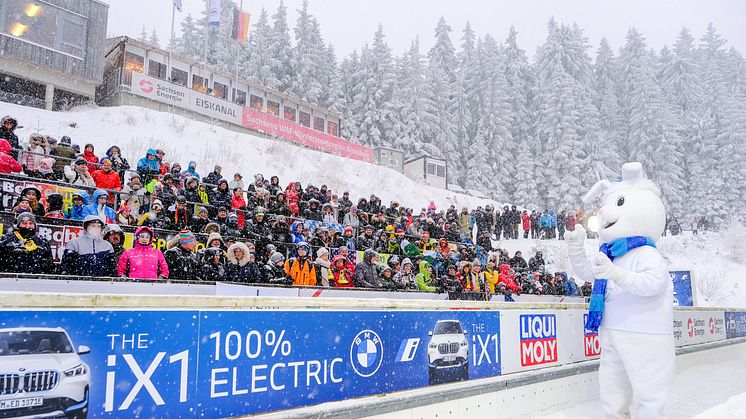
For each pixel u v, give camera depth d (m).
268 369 3.08
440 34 62.16
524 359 5.03
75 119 18.38
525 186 47.03
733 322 9.93
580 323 5.91
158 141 19.14
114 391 2.46
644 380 4.14
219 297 2.89
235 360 2.93
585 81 56.28
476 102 55.22
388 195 27.11
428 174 40.88
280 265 7.94
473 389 4.25
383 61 53.88
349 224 12.39
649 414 4.14
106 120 19.31
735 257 29.44
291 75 53.44
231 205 10.27
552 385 5.15
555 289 13.62
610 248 4.55
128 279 5.51
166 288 5.77
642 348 4.14
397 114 52.03
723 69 68.56
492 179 49.25
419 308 4.07
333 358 3.43
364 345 3.64
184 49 62.97
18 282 4.74
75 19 21.70
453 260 11.02
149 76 23.36
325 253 8.52
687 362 7.75
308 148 28.70
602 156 48.56
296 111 36.16
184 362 2.72
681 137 54.75
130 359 2.53
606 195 4.77
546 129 48.31
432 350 4.13
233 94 32.38
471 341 4.48
